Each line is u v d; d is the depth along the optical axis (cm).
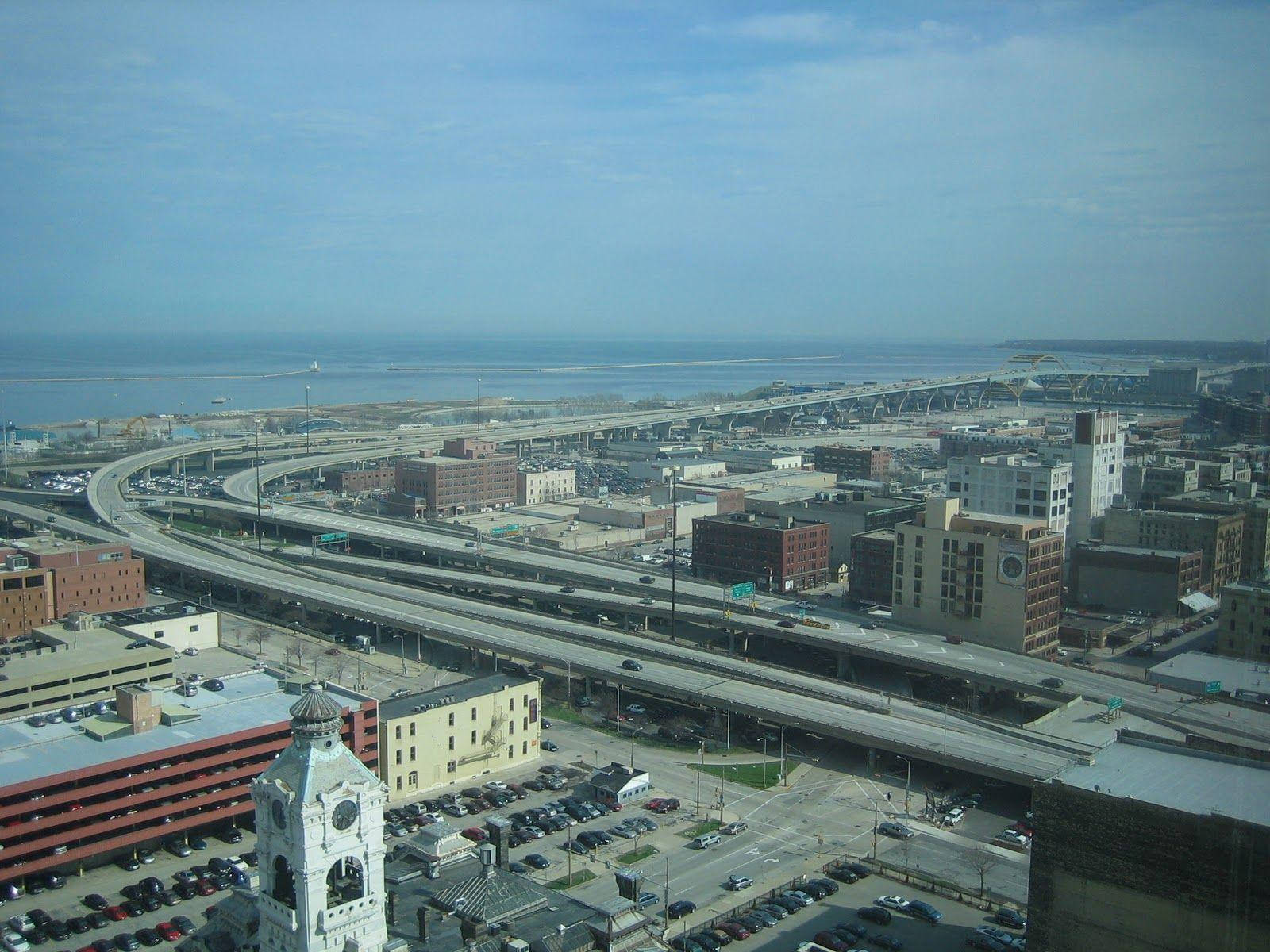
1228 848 10081
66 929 13838
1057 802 11412
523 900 9462
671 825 17162
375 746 17900
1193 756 12081
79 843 15138
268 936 8456
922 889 14950
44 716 16762
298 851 8088
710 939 13425
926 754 18838
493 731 19312
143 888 14838
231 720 17000
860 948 13375
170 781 15950
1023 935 13525
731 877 15312
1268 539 13938
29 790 14638
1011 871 15462
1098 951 11200
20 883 14862
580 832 16812
